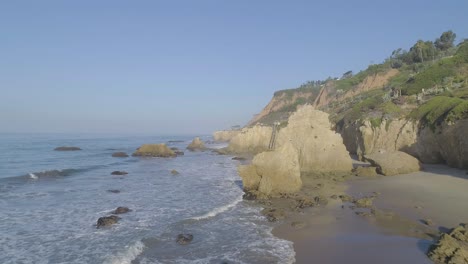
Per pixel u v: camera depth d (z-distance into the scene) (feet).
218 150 219.61
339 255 41.14
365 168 97.40
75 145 279.08
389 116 130.00
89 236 48.96
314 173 100.42
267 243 45.70
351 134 154.30
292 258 40.63
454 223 50.19
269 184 74.54
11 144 273.95
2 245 45.27
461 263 35.78
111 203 69.46
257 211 62.34
